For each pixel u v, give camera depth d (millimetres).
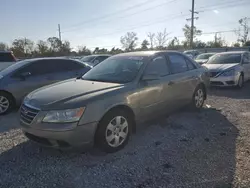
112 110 3412
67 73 6711
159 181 2715
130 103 3635
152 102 4078
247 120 4812
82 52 59062
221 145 3625
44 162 3223
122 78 3980
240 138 3877
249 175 2787
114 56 4867
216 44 54250
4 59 12039
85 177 2844
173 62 4863
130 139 3938
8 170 3029
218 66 8812
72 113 3041
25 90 6027
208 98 7082
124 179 2779
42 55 55531
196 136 4012
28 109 3314
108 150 3395
